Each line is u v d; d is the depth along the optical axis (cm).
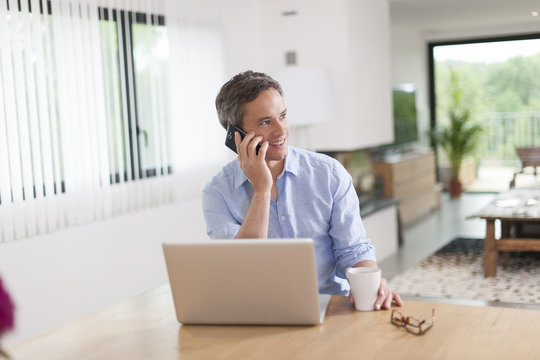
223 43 493
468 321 161
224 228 193
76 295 369
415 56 912
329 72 524
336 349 147
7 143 333
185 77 452
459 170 913
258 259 157
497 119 951
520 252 542
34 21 344
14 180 335
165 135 438
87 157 377
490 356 139
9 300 109
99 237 385
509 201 507
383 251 566
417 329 156
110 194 394
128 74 409
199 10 465
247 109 182
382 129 592
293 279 157
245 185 198
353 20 529
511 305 402
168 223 439
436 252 562
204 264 161
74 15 368
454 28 915
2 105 329
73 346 159
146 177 426
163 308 186
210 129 477
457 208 817
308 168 196
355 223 196
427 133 932
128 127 409
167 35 436
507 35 894
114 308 188
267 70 548
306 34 530
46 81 354
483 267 499
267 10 542
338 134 530
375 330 157
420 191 755
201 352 150
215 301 164
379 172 667
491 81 936
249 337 158
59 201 362
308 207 195
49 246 353
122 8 403
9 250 332
